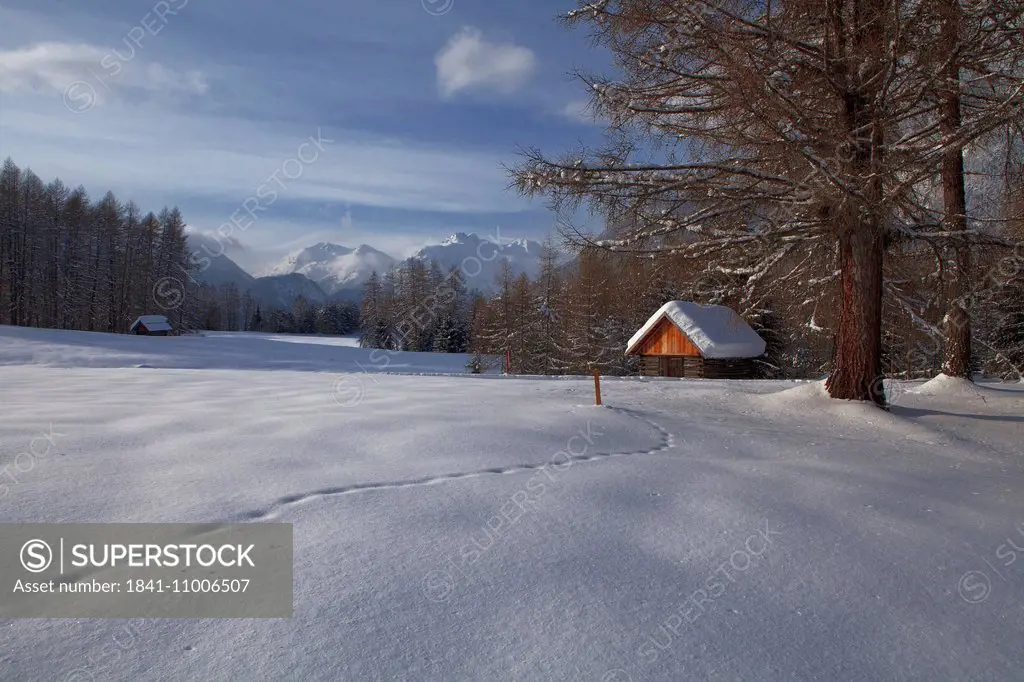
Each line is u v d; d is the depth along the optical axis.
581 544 4.46
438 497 5.46
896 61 9.56
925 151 10.83
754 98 9.54
